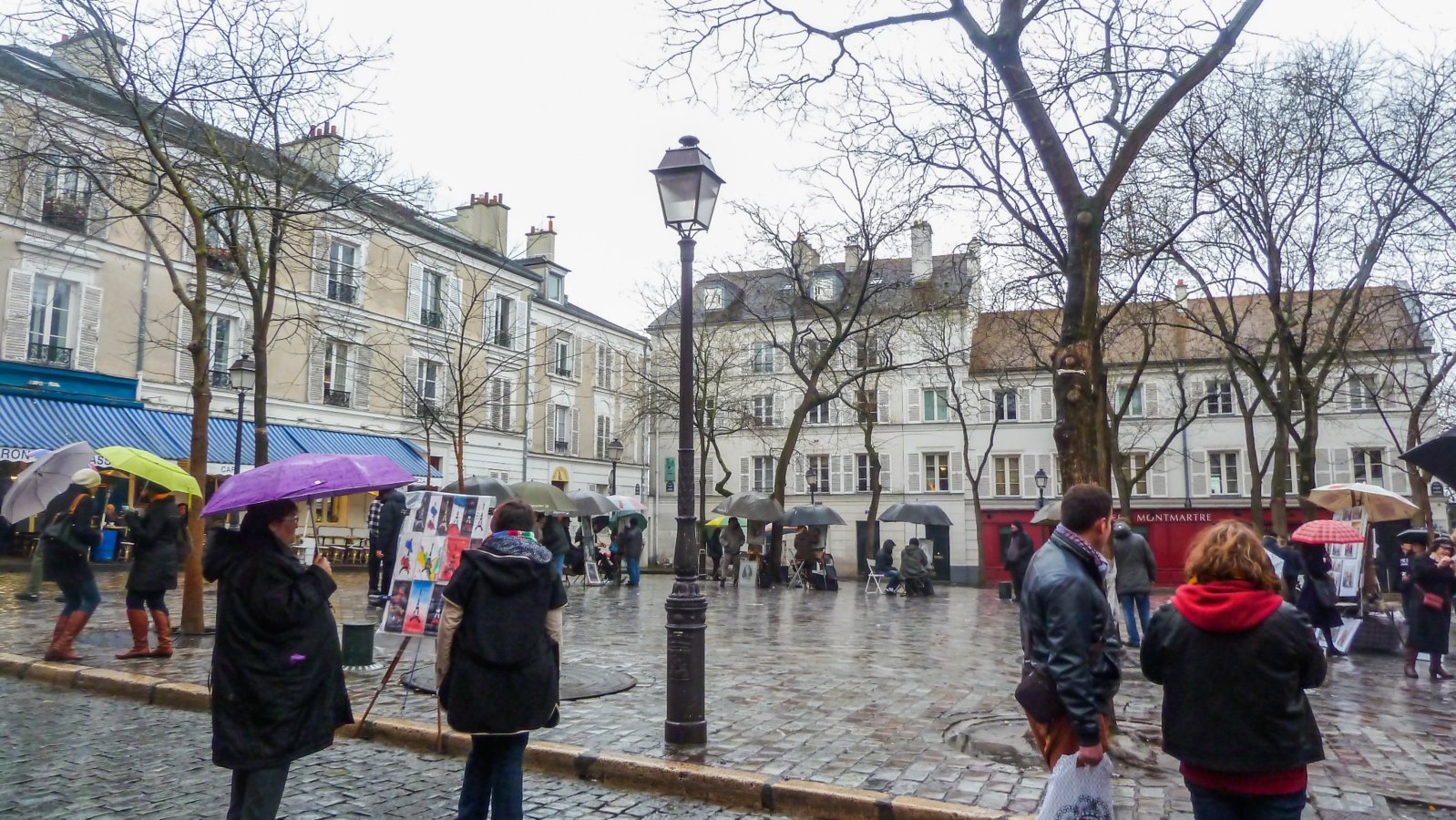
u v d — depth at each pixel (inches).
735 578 1064.8
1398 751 274.7
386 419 1248.8
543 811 217.9
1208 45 365.7
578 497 903.1
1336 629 525.7
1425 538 670.5
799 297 1031.0
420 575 329.1
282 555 173.8
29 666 362.6
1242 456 1567.4
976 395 1630.2
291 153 612.7
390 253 1248.8
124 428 935.0
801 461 1828.2
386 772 246.2
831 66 390.6
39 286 914.1
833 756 252.2
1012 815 203.5
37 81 538.6
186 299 470.0
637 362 1836.9
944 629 600.4
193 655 393.1
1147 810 207.8
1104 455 429.1
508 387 1473.9
